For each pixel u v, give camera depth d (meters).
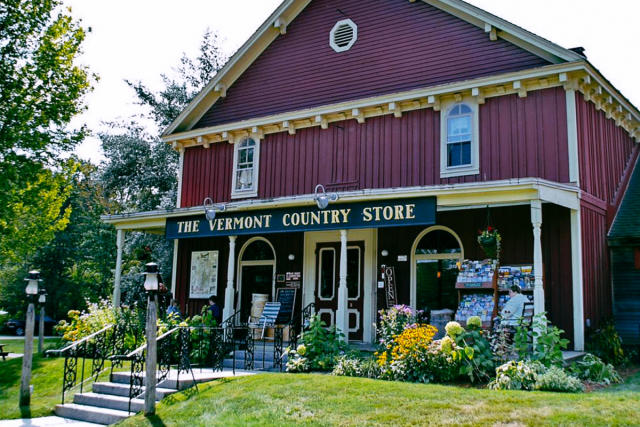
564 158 13.01
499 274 12.94
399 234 15.09
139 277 26.77
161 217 16.48
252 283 17.56
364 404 8.28
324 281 16.25
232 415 8.40
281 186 17.16
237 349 14.24
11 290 35.34
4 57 15.95
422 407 7.93
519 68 14.03
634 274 14.43
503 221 13.51
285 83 17.75
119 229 17.38
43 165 16.64
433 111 14.91
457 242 14.32
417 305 14.55
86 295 35.34
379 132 15.67
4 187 15.30
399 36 15.95
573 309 12.32
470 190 11.70
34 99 16.23
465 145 14.34
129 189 31.52
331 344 12.02
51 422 9.73
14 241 17.11
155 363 9.27
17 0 15.96
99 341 13.64
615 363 12.85
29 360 11.22
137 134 31.72
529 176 13.34
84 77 17.02
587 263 12.97
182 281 18.80
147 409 9.06
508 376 9.27
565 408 7.48
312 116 16.58
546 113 13.39
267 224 14.50
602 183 14.70
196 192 18.95
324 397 8.76
